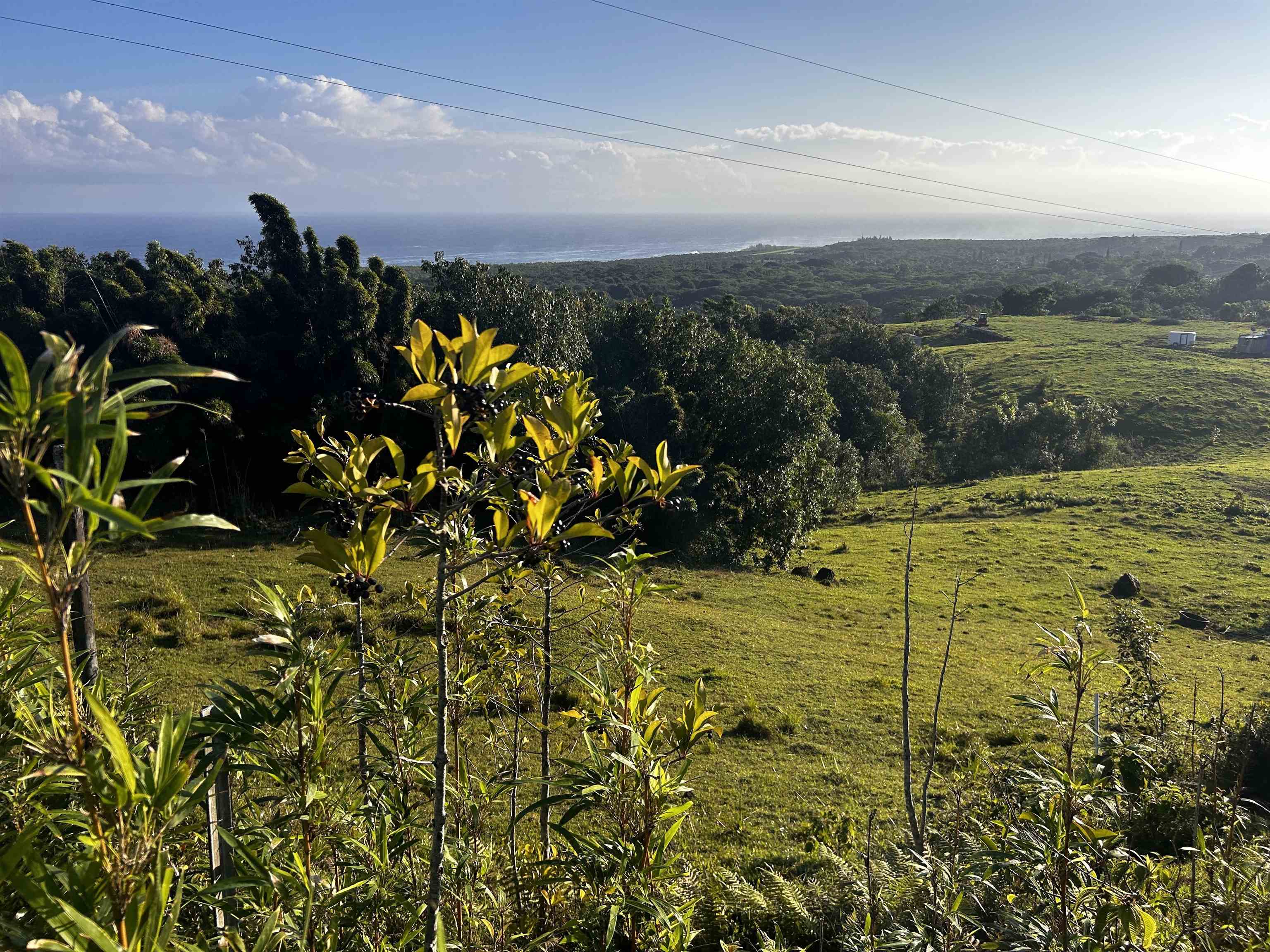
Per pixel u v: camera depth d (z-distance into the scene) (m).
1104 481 44.94
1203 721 13.55
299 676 2.41
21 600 2.35
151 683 3.34
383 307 31.98
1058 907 2.92
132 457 25.66
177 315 27.92
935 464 57.41
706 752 13.24
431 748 3.66
